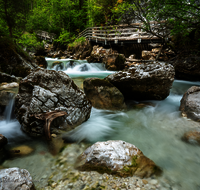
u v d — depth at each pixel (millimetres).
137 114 4102
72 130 3031
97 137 2842
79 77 9555
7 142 2557
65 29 22922
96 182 1672
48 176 1792
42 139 2680
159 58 11648
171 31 8297
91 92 4344
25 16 9469
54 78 2947
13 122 3479
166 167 2002
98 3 17703
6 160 2100
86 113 3377
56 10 21406
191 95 3932
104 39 15758
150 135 2945
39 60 11969
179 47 9945
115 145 2057
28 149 2379
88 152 2078
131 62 12875
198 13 7219
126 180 1692
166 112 4168
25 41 12758
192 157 2250
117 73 4914
